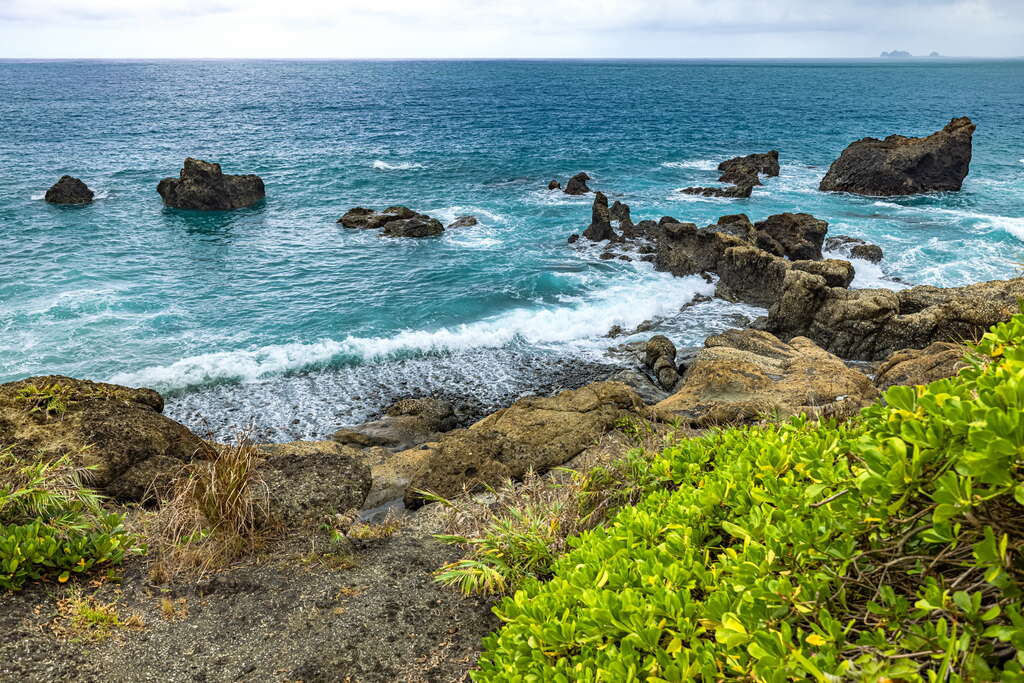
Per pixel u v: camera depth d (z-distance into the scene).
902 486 2.02
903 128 86.56
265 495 7.32
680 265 27.47
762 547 2.60
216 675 4.57
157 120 91.06
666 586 2.78
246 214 39.25
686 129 83.81
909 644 1.94
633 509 3.88
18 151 61.25
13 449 7.80
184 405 17.12
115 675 4.53
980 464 1.74
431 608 5.32
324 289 26.42
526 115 104.31
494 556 5.58
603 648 2.70
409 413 16.30
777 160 53.09
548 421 10.48
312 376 18.94
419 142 71.31
